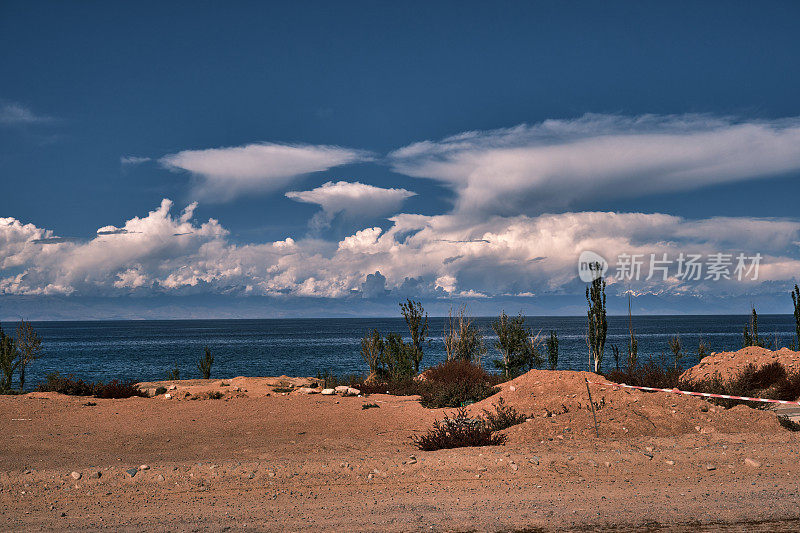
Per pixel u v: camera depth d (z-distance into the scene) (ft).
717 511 22.49
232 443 39.55
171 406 54.85
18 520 22.52
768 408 47.52
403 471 29.27
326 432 43.62
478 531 20.75
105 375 155.53
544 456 30.89
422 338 88.63
